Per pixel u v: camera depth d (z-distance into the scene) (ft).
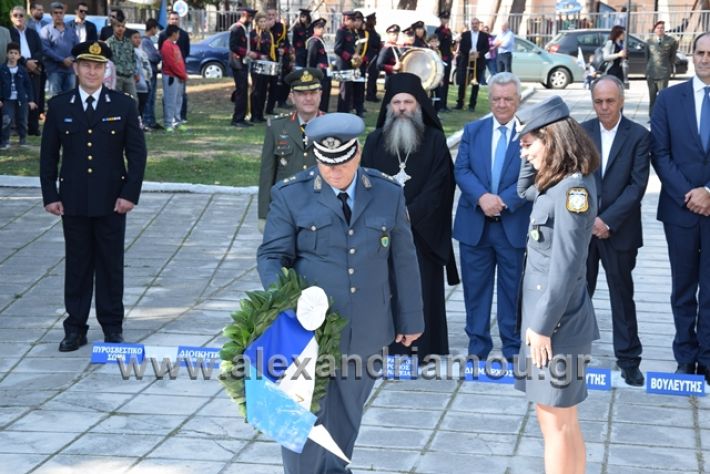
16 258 33.45
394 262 16.38
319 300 14.98
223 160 49.75
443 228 23.32
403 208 16.28
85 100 24.48
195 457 18.48
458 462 18.29
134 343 25.21
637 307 28.66
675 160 22.03
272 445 19.04
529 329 15.60
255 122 62.39
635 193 21.76
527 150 15.76
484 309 23.81
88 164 24.26
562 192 15.25
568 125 15.42
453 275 24.07
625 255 22.04
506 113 22.84
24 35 53.78
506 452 18.76
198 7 135.74
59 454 18.61
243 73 60.75
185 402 21.29
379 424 20.10
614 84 21.76
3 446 18.97
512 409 20.95
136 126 24.71
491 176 23.03
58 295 29.53
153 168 47.32
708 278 21.95
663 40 69.10
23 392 21.90
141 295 29.63
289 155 23.52
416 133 23.03
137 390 22.00
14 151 49.70
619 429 19.85
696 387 21.61
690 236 21.97
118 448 18.89
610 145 21.99
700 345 22.34
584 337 15.90
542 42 132.87
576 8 132.77
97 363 23.81
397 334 16.69
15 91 49.93
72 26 56.54
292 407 14.88
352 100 67.31
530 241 15.89
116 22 52.95
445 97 74.54
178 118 59.67
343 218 15.75
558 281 15.23
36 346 25.08
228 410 20.84
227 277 31.73
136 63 54.70
